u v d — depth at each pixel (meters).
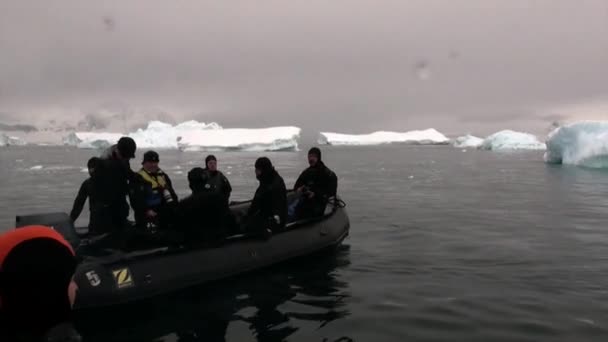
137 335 3.87
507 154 49.44
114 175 5.14
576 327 4.00
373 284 5.21
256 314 4.32
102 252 4.91
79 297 4.19
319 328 4.01
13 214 10.23
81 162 36.66
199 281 5.01
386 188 16.27
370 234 8.03
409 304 4.57
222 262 5.24
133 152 5.19
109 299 4.34
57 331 1.53
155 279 4.68
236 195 13.32
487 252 6.70
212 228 5.36
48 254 1.45
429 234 8.00
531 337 3.81
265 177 5.88
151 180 5.26
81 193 5.41
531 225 8.82
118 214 5.25
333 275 5.54
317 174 6.84
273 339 3.78
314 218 6.69
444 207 11.39
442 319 4.19
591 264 6.00
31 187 16.38
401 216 10.01
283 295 4.84
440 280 5.35
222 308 4.46
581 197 13.12
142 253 4.82
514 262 6.13
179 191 14.77
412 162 35.22
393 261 6.20
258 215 5.94
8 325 1.43
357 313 4.34
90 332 3.92
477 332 3.92
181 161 35.66
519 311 4.37
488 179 19.45
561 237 7.70
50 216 4.84
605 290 4.96
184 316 4.26
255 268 5.56
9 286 1.40
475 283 5.23
